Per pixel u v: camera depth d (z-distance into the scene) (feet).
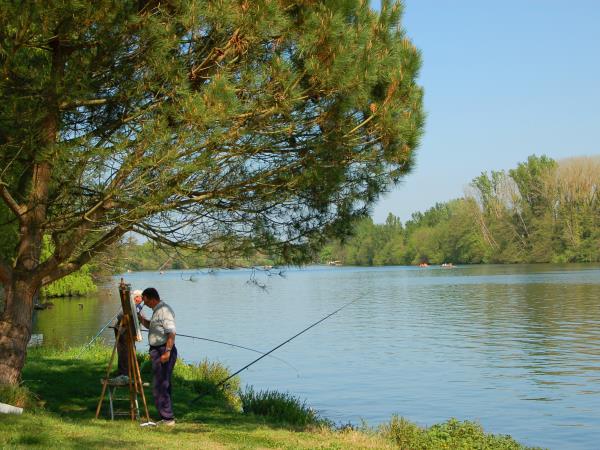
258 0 28.25
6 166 30.86
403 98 33.22
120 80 30.83
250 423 37.17
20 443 25.55
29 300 34.27
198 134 28.40
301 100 30.58
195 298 248.93
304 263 38.19
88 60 29.60
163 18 29.50
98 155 28.96
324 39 29.35
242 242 36.11
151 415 37.06
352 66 30.04
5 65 27.89
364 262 624.59
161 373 33.19
